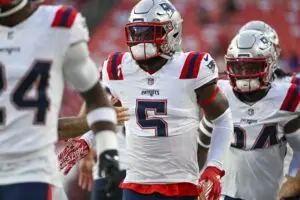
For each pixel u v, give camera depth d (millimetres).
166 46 16656
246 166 19328
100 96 13359
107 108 13359
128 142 17297
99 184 22469
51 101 12898
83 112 18672
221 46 50906
